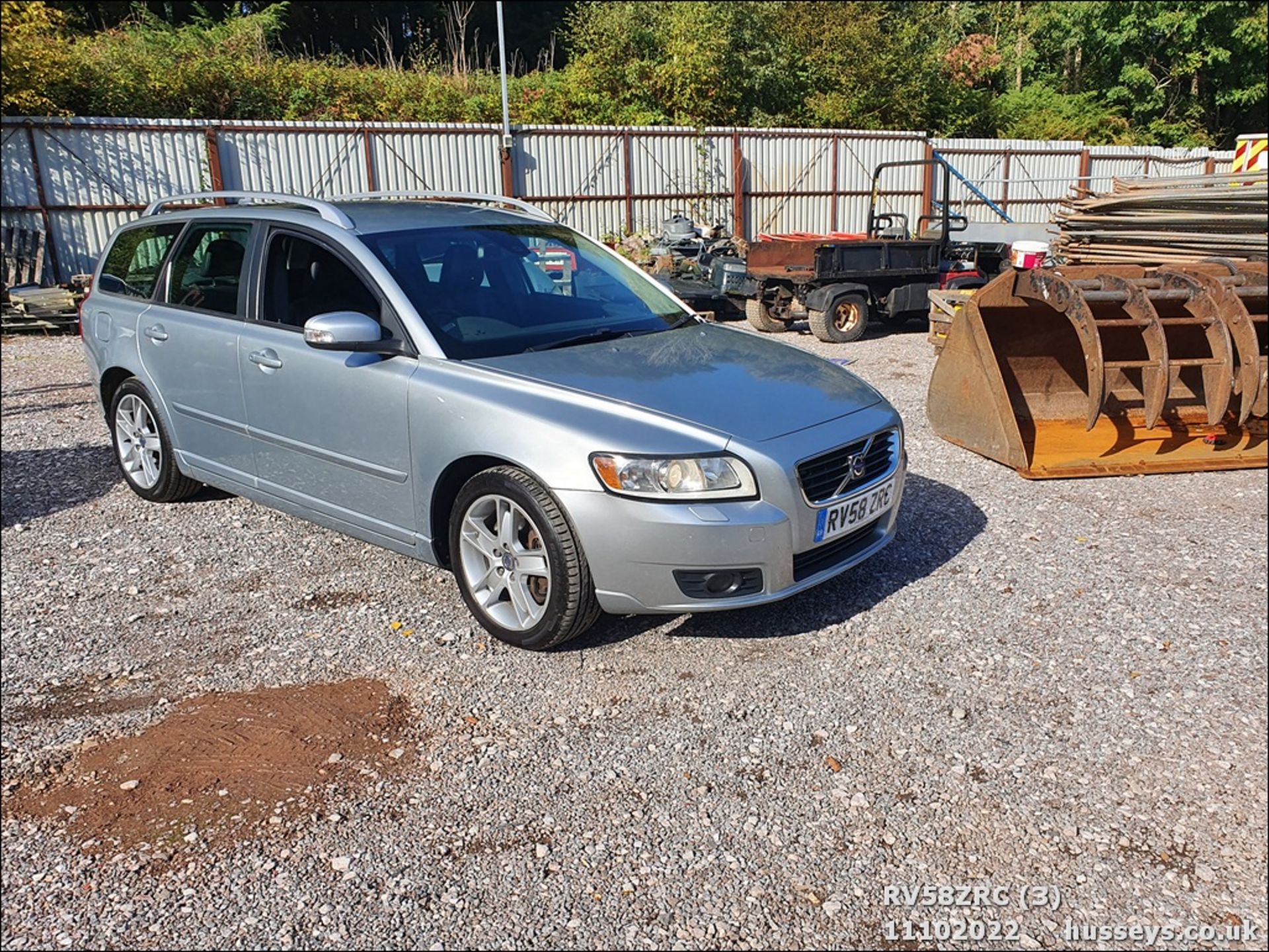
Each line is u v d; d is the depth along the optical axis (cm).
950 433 675
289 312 448
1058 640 393
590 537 346
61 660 381
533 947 237
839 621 407
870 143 2309
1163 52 3328
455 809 289
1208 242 783
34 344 1255
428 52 2811
